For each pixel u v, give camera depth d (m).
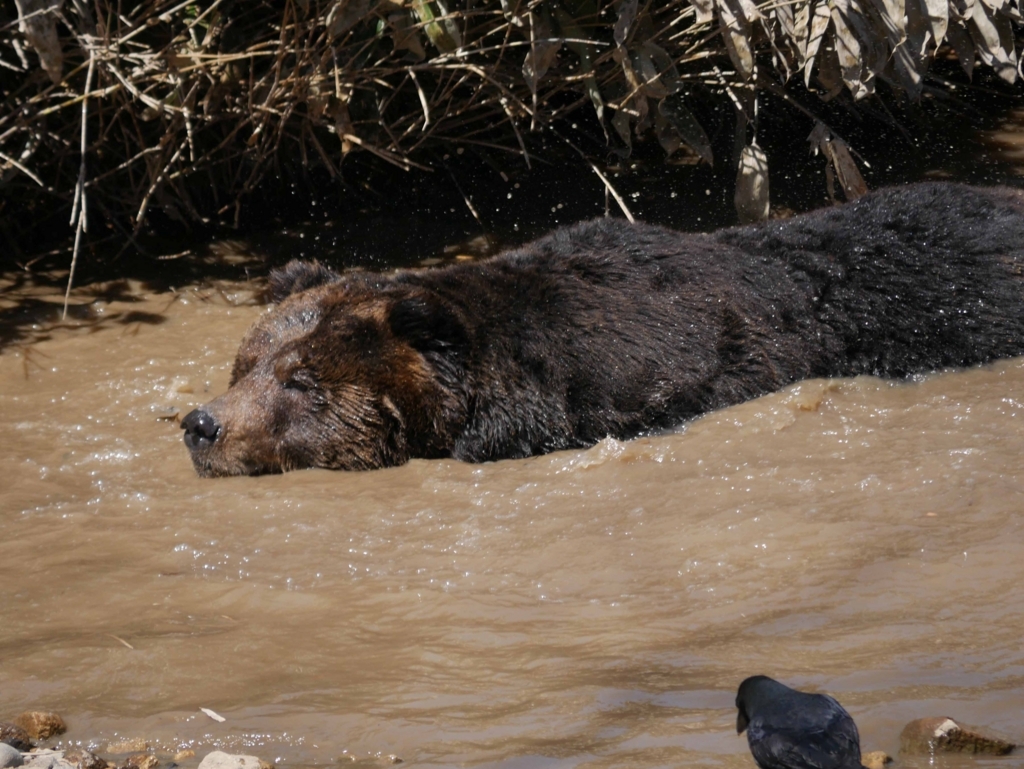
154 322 16.56
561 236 14.46
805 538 9.52
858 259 14.43
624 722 6.81
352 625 8.62
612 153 22.16
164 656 8.14
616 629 8.27
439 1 16.95
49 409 13.89
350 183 21.14
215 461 12.14
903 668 7.25
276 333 12.95
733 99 19.00
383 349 12.50
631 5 17.02
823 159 22.08
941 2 18.17
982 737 6.16
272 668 7.95
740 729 5.70
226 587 9.35
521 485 11.53
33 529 10.75
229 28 18.25
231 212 20.38
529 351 12.81
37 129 18.11
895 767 6.07
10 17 18.06
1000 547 9.04
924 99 24.59
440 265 18.48
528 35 18.44
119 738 7.10
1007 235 14.82
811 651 7.61
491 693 7.39
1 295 17.44
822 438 12.03
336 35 17.20
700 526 9.95
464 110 19.05
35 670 7.99
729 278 13.90
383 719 7.12
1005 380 13.72
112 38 17.27
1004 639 7.60
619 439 12.77
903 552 9.09
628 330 13.12
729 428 12.49
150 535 10.55
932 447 11.49
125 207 19.67
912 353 14.11
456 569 9.55
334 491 11.68
